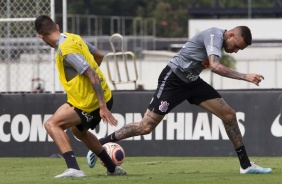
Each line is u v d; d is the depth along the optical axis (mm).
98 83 21688
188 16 172250
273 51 106188
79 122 22188
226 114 23578
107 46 94125
